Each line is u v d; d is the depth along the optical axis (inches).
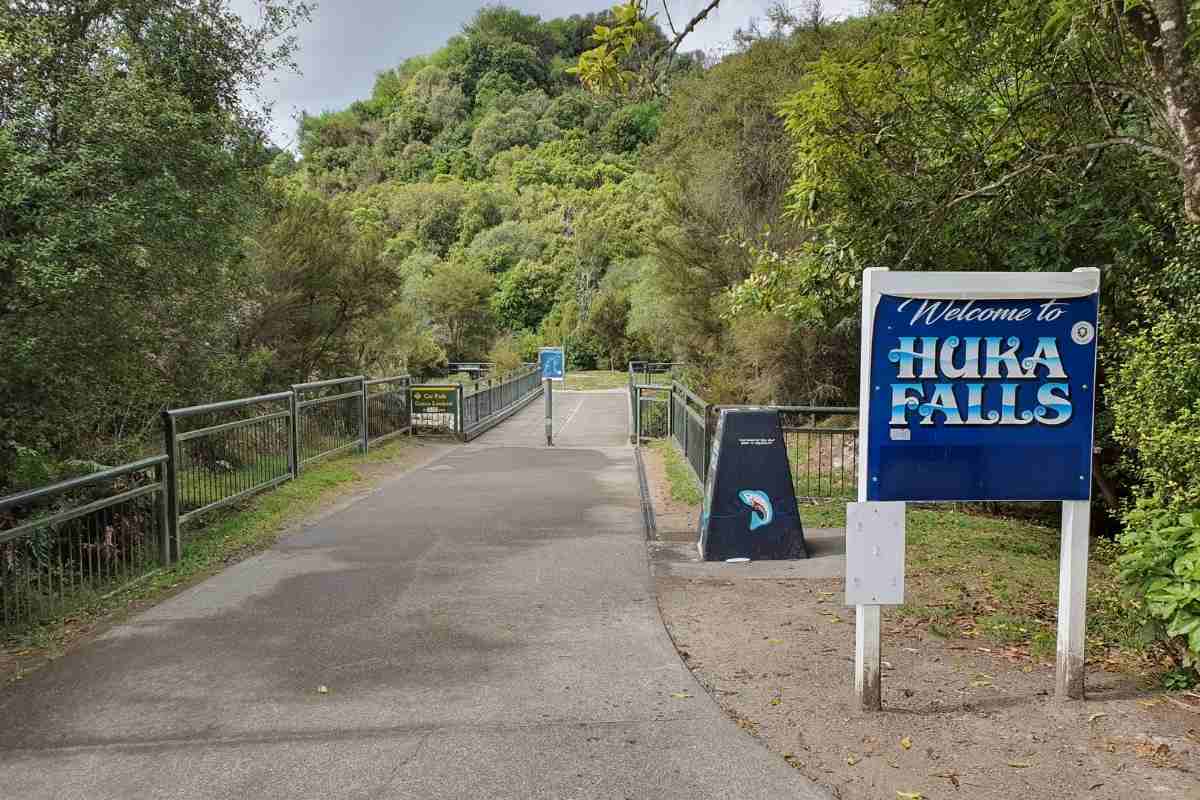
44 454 295.9
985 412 157.8
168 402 372.8
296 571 258.2
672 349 1055.6
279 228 590.2
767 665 182.9
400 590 237.9
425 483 426.0
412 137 3890.3
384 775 137.2
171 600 231.8
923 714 157.3
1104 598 219.0
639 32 208.2
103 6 310.8
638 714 158.4
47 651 197.6
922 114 283.1
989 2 243.0
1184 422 202.2
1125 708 158.6
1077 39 225.0
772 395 660.7
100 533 249.9
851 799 129.4
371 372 822.5
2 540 200.5
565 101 3663.9
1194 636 151.0
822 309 343.3
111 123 274.2
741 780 134.8
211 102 362.0
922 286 156.1
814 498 366.6
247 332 571.5
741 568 261.7
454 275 1777.8
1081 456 158.9
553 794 131.0
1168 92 170.4
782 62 696.4
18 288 261.9
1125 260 270.5
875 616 157.2
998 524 346.9
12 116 267.1
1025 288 156.6
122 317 294.4
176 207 297.7
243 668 182.5
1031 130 278.7
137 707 163.8
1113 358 271.0
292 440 412.8
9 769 140.6
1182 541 171.2
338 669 181.6
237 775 137.9
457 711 160.4
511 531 310.8
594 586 240.8
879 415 157.2
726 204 733.3
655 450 573.3
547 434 653.9
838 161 292.5
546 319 2191.2
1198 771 135.0
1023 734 148.6
